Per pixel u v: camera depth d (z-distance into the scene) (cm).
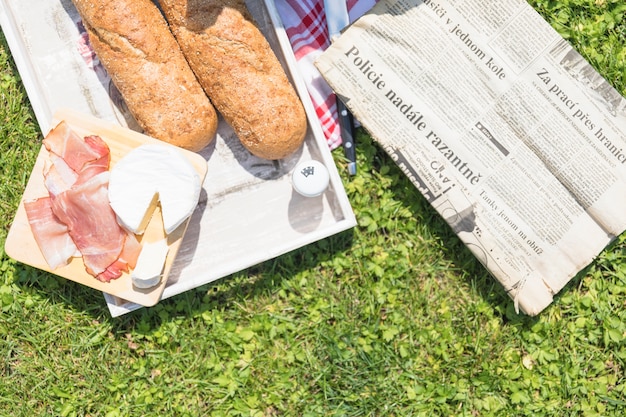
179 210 100
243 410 114
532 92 108
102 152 102
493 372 116
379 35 107
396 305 116
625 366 116
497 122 109
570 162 109
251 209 110
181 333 114
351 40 107
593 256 110
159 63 100
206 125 102
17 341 114
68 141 102
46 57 108
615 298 116
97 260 102
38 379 113
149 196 101
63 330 114
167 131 101
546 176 109
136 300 103
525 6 107
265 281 114
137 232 101
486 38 107
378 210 115
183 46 101
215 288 114
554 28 114
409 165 109
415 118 108
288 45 105
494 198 109
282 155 105
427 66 108
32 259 103
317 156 108
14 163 113
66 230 102
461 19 107
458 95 108
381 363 115
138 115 101
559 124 108
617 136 108
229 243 110
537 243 110
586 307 116
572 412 116
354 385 115
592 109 108
